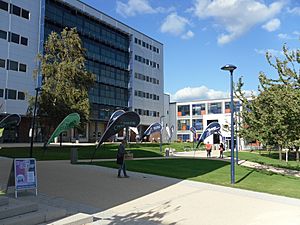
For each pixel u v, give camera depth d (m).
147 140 78.88
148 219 8.23
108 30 70.94
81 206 9.35
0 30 48.09
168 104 95.19
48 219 7.42
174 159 28.23
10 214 7.02
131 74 75.81
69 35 40.62
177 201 10.59
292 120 16.81
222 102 90.19
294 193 12.96
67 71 37.59
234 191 12.91
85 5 63.19
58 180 13.88
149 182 14.38
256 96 21.78
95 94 65.94
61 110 36.09
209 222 8.11
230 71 16.27
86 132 65.06
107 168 19.22
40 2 54.16
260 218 8.62
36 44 52.88
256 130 20.77
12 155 27.50
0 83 47.50
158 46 86.00
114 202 10.11
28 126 50.69
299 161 34.03
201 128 90.12
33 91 51.44
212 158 32.41
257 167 24.66
